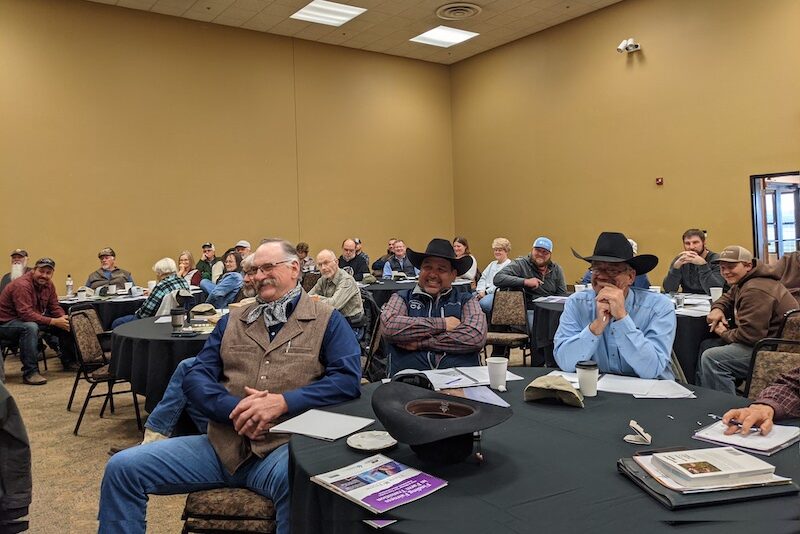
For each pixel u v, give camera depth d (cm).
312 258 966
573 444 154
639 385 211
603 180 862
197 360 221
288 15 844
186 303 489
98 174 784
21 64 732
